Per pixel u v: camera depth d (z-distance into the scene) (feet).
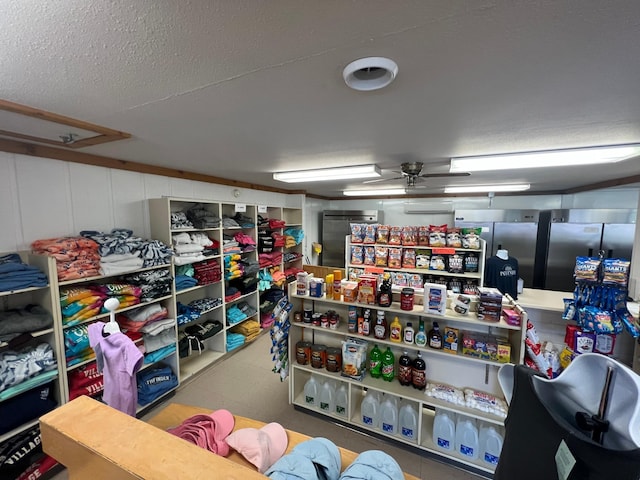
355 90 3.51
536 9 2.11
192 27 2.31
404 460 6.44
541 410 2.47
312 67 2.99
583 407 2.33
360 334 7.26
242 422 4.62
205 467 2.17
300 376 8.51
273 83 3.34
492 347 6.18
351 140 5.85
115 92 3.55
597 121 4.58
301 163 8.34
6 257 5.82
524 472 2.53
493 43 2.55
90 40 2.46
